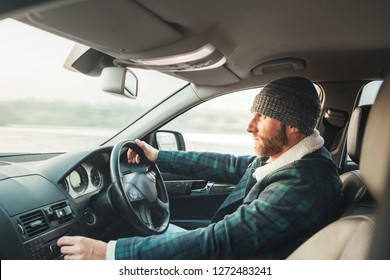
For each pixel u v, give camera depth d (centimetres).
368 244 64
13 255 121
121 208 156
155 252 114
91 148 175
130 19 116
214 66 179
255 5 126
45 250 130
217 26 137
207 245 113
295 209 113
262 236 112
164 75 202
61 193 148
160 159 183
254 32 153
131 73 175
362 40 169
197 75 193
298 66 202
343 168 229
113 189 157
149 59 160
